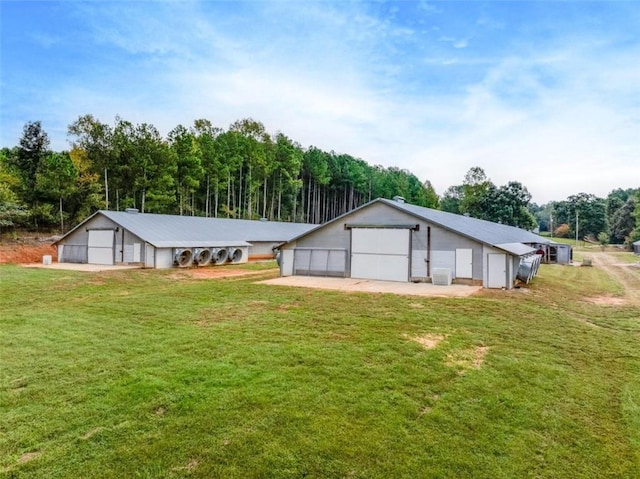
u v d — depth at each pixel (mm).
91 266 23391
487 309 10289
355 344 7082
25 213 31266
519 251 15695
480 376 5664
